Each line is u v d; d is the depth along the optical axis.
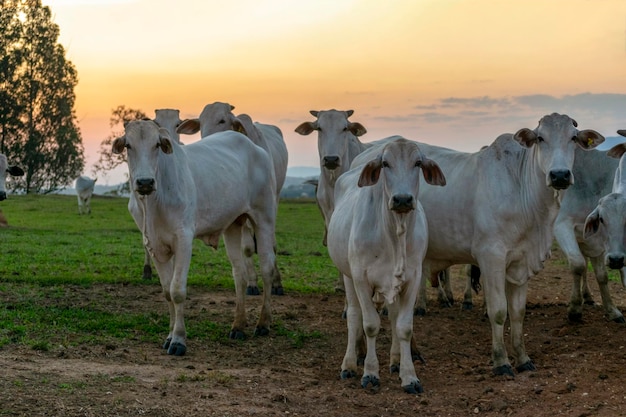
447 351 9.98
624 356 9.18
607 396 7.74
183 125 14.46
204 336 10.48
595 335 10.38
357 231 8.20
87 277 14.18
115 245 20.25
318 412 7.51
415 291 8.21
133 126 9.37
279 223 31.33
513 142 9.12
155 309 11.95
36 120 62.50
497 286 8.88
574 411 7.38
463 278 16.17
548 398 7.81
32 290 12.87
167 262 10.07
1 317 10.57
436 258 9.73
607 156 10.94
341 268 8.86
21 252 17.77
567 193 11.08
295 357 9.73
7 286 13.10
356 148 13.49
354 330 8.78
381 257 8.06
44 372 8.01
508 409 7.57
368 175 7.98
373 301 8.62
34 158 62.62
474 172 9.24
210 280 14.72
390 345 10.23
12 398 7.13
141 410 7.14
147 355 9.32
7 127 61.53
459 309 12.61
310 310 12.37
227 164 10.98
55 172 64.94
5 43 60.25
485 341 10.48
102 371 8.27
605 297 11.39
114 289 13.38
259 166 11.63
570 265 10.94
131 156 9.34
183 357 9.38
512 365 9.21
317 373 8.98
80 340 9.66
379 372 8.93
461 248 9.29
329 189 12.99
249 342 10.38
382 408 7.68
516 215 8.88
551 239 9.01
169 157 9.73
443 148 10.13
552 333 10.64
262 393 7.96
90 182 35.50
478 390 8.22
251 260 13.70
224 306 12.42
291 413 7.43
